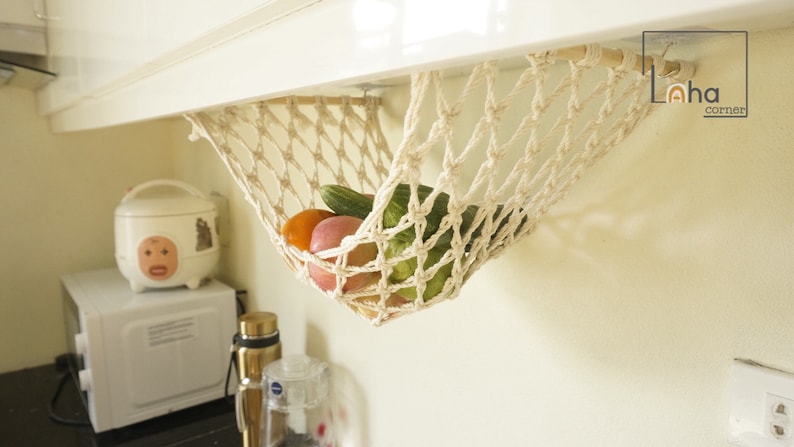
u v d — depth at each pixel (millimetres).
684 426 438
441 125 275
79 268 1355
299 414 825
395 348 729
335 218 391
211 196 1242
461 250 348
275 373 825
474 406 623
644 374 460
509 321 570
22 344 1295
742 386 397
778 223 371
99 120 770
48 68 1048
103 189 1368
